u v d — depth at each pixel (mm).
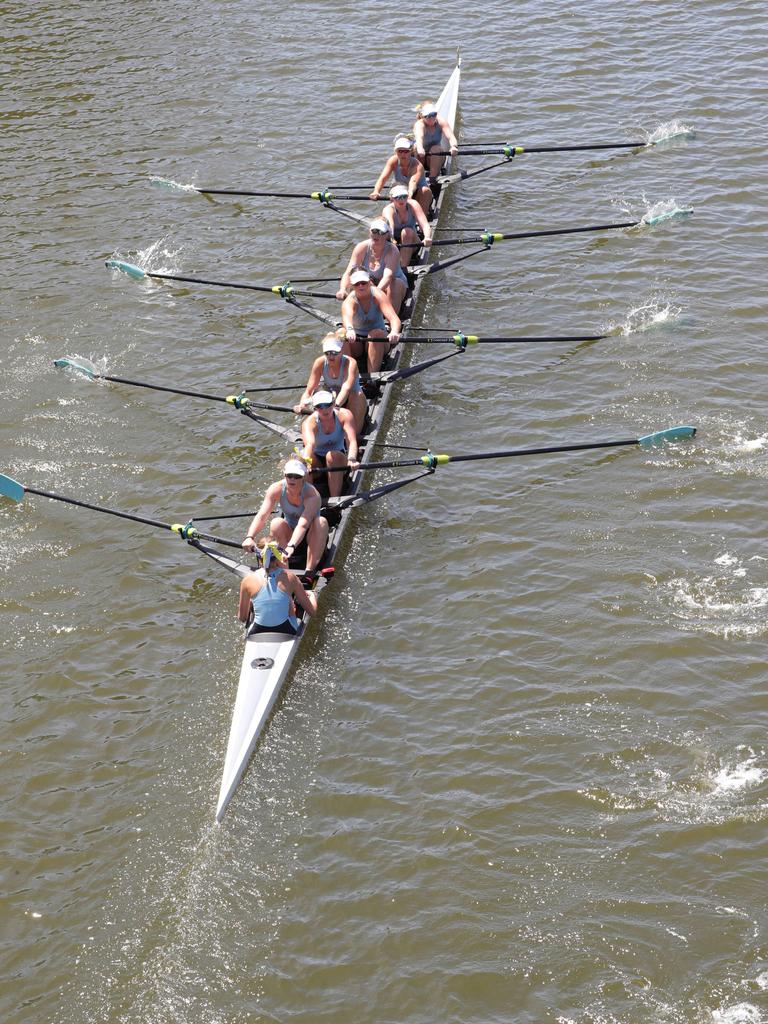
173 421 19406
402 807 12078
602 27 33781
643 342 20344
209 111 30719
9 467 18250
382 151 28125
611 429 18203
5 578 15852
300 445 17703
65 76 33219
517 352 20625
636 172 26391
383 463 16391
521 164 27422
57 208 26516
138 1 38594
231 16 36812
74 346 21609
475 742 12812
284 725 13234
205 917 11016
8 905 11219
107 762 12859
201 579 15797
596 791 12102
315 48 34062
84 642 14664
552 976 10266
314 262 24109
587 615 14492
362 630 14648
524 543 15914
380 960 10508
